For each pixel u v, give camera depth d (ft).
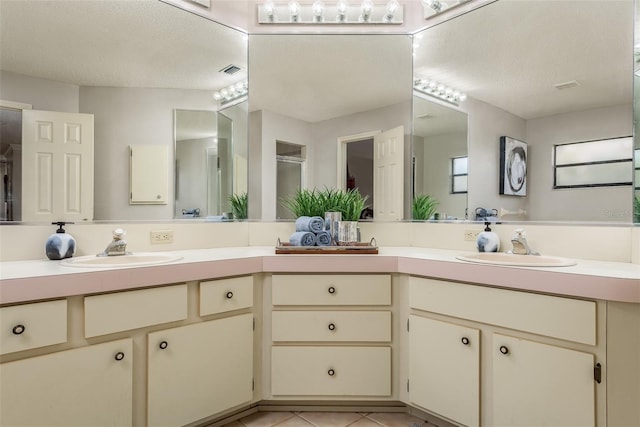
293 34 7.39
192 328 4.76
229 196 7.07
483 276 4.56
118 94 5.96
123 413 4.17
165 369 4.52
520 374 4.30
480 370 4.66
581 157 5.49
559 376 4.02
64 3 5.52
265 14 7.37
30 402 3.60
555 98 5.75
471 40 6.63
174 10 6.47
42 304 3.67
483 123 6.45
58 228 5.33
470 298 4.73
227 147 7.04
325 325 5.48
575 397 3.92
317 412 5.82
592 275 3.81
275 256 5.44
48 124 5.38
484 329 4.65
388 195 7.38
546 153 5.81
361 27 7.41
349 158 7.53
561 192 5.66
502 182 6.23
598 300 3.82
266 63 7.36
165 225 6.32
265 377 5.53
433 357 5.08
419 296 5.24
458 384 4.83
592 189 5.38
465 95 6.68
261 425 5.41
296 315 5.47
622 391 3.71
